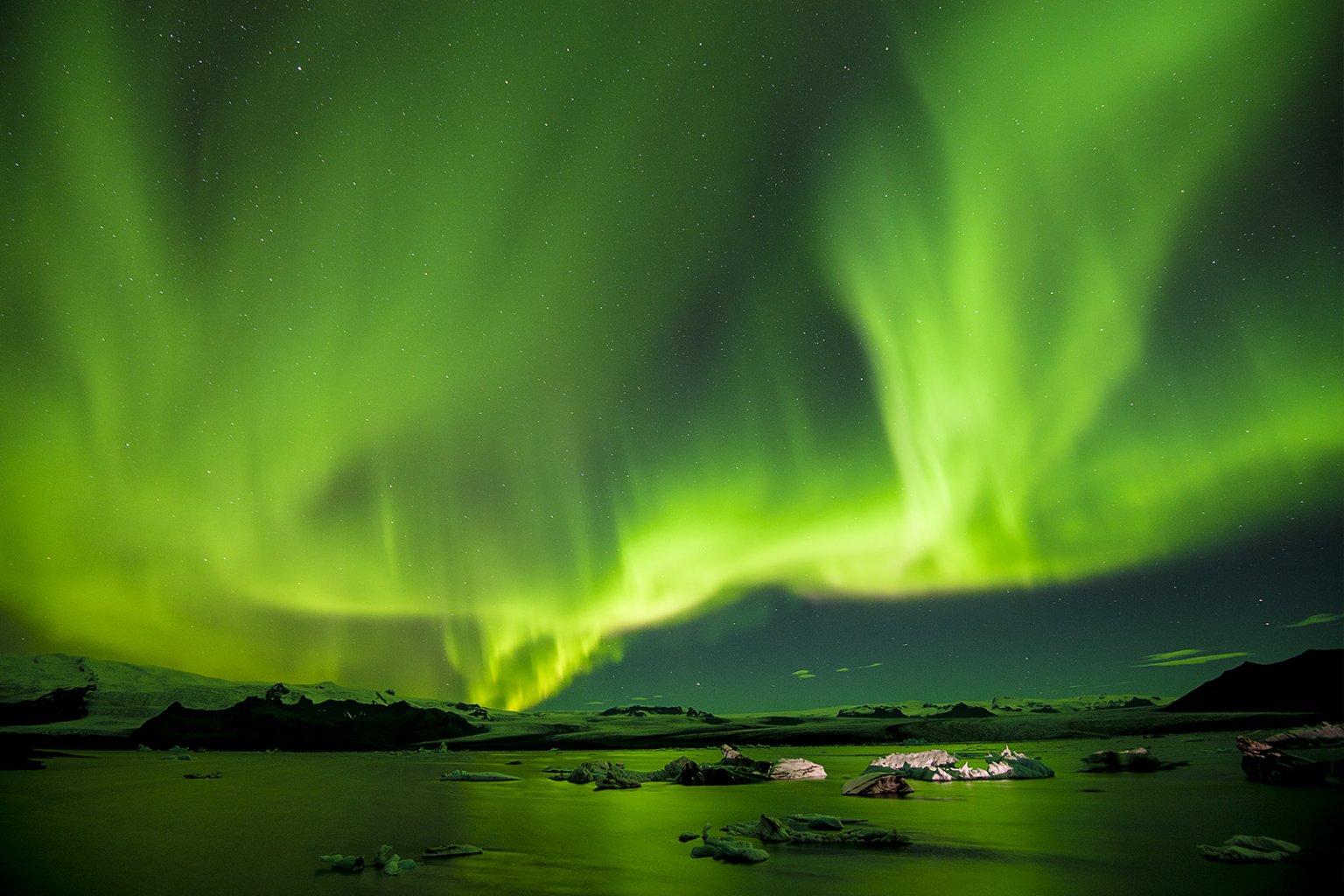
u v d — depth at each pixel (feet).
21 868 26.40
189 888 22.68
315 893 21.45
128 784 69.36
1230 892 19.42
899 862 24.58
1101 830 30.58
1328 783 45.52
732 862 25.17
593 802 47.60
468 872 24.31
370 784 67.72
